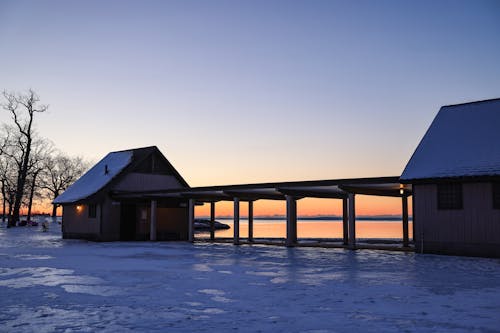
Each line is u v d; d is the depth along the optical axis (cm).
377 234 4981
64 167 7069
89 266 1494
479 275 1241
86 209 3059
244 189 2391
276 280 1163
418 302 872
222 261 1645
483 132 1970
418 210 1906
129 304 871
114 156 3466
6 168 5803
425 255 1820
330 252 2016
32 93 5097
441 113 2234
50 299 924
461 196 1797
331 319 741
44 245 2544
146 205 3102
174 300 906
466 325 698
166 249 2245
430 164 1920
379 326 695
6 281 1166
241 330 678
